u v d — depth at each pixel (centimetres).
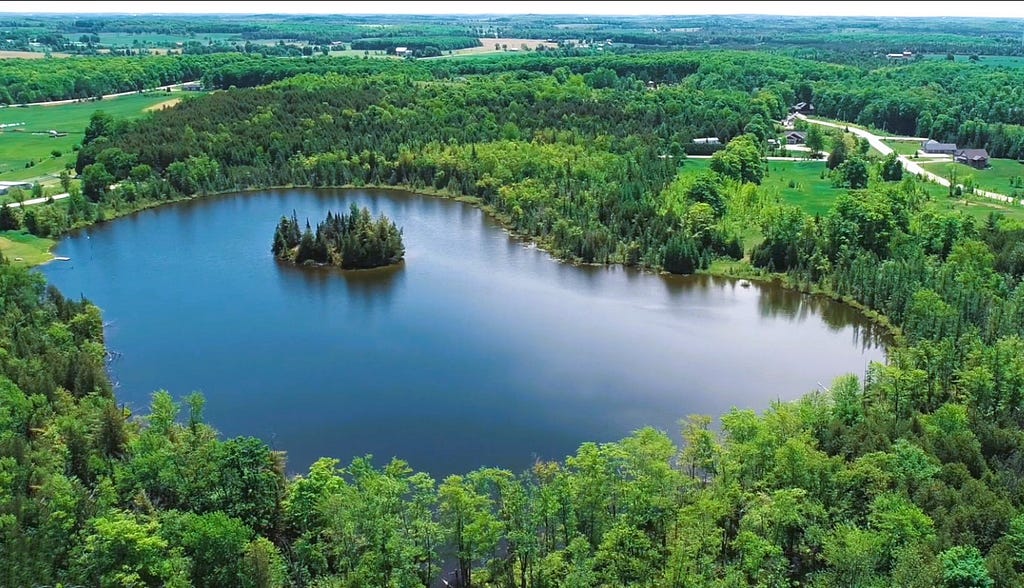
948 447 12012
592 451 10919
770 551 9581
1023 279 19312
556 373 17088
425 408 15675
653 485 10525
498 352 18138
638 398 16025
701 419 12256
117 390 16250
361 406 15762
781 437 12000
